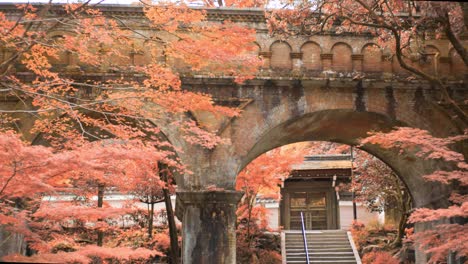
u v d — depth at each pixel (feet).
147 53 50.01
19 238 47.26
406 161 56.44
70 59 49.11
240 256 72.33
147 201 63.00
